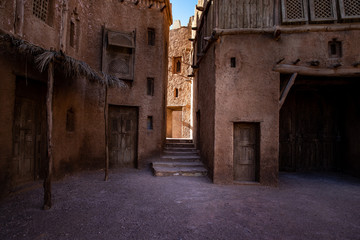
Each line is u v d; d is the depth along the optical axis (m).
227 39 7.16
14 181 5.53
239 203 5.21
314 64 6.79
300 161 9.68
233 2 7.21
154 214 4.42
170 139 13.03
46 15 6.16
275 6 7.02
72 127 7.81
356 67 6.71
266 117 6.95
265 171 6.89
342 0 6.79
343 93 9.38
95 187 6.23
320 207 5.07
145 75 9.52
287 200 5.54
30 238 3.33
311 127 9.83
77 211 4.44
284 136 9.77
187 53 17.03
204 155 8.77
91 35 8.68
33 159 6.26
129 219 4.14
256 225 4.04
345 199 5.72
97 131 8.75
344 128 9.33
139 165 9.16
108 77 6.72
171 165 8.69
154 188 6.32
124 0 9.30
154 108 9.62
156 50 9.80
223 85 7.09
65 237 3.39
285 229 3.90
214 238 3.52
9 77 4.96
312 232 3.81
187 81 15.83
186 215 4.42
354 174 8.61
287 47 7.01
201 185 6.80
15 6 4.96
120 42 8.80
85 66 5.58
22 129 5.81
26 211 4.34
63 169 7.14
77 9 7.69
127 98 9.10
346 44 6.81
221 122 7.06
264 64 7.04
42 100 6.51
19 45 4.53
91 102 8.69
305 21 6.84
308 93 9.88
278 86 6.97
